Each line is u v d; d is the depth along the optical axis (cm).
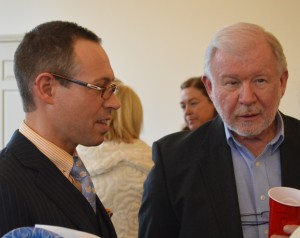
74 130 85
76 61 82
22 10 362
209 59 105
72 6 352
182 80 328
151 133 337
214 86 105
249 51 97
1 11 366
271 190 85
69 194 81
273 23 305
